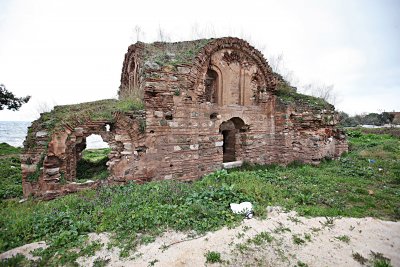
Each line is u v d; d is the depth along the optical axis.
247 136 12.70
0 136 61.03
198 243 5.03
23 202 7.91
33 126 9.03
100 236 5.30
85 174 11.58
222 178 9.02
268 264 4.59
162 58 10.27
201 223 5.65
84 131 8.89
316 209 6.60
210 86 12.28
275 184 8.70
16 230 5.39
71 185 8.53
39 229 5.50
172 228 5.56
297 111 13.48
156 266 4.42
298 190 8.12
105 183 9.02
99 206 6.57
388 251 5.00
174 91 9.91
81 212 6.25
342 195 7.82
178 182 8.95
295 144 13.52
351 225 5.89
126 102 10.07
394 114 54.44
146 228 5.50
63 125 8.40
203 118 10.88
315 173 10.49
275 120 13.79
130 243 5.01
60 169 8.48
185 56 10.64
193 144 10.50
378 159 13.26
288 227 5.73
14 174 11.74
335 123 14.23
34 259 4.56
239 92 12.48
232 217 5.94
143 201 6.74
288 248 5.03
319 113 12.89
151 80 9.41
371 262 4.69
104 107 9.75
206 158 11.02
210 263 4.53
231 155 14.68
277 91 13.91
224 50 11.66
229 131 14.88
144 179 9.40
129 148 9.27
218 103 11.68
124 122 9.18
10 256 4.61
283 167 12.27
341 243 5.23
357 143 20.14
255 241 5.12
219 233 5.36
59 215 5.96
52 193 8.20
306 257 4.78
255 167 12.37
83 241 5.09
